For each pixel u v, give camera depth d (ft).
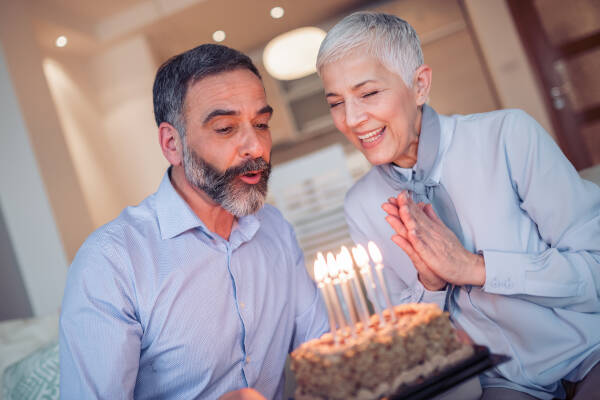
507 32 12.85
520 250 3.25
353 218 3.95
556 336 3.12
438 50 14.19
